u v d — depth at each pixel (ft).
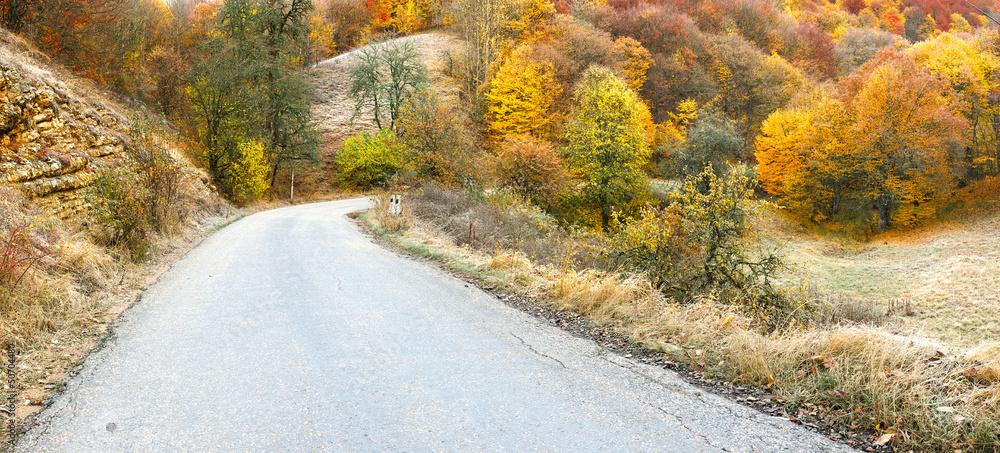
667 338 19.65
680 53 198.49
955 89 119.65
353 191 140.36
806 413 13.30
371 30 271.08
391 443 11.47
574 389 14.76
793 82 192.54
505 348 18.44
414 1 273.54
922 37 252.01
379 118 179.93
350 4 266.57
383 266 34.76
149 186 42.65
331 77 210.59
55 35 75.41
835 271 92.22
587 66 176.04
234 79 88.63
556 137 159.94
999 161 119.24
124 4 100.78
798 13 276.82
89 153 45.91
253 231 54.24
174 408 13.15
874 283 82.53
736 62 194.08
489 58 195.11
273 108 115.34
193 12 198.80
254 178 90.68
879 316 46.85
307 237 49.42
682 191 29.84
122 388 14.37
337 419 12.64
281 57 121.80
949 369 14.14
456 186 76.69
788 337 18.21
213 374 15.49
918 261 92.53
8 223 22.77
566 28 193.57
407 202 63.10
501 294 27.30
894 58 123.75
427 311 23.40
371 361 16.81
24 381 14.70
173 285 27.89
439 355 17.52
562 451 11.20
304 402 13.60
